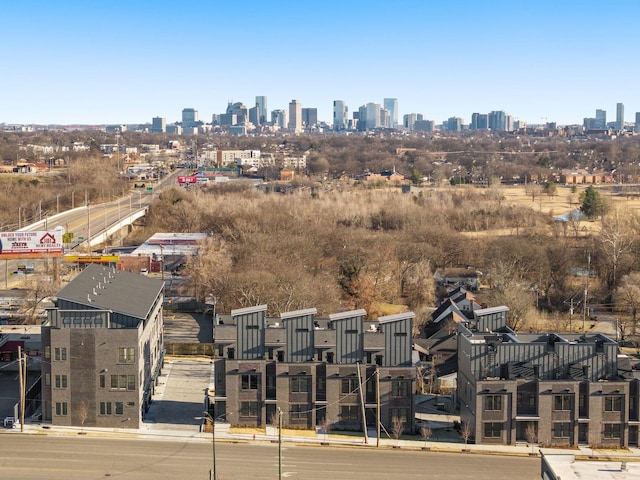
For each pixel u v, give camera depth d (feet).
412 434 410.31
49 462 360.28
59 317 404.98
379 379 408.05
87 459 364.79
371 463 366.84
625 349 577.84
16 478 341.82
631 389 397.19
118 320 407.64
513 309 625.41
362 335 411.95
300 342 412.98
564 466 286.05
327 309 611.47
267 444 389.80
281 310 595.47
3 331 590.96
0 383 481.46
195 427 410.72
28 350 521.65
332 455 376.07
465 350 414.00
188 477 347.15
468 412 407.03
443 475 353.51
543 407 394.32
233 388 411.34
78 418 407.23
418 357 489.26
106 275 489.26
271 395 415.44
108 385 407.03
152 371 463.01
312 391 411.13
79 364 406.00
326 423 410.52
